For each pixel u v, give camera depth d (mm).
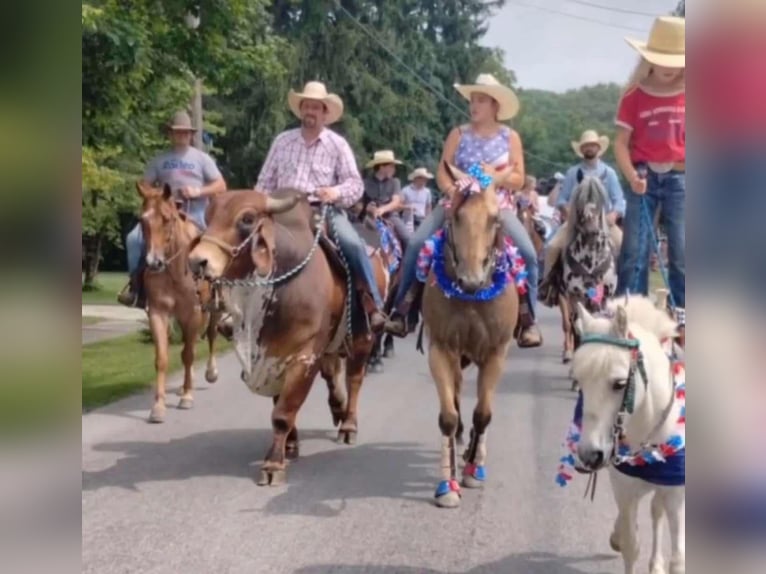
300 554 5516
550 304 11203
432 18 44000
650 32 6223
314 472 7328
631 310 4488
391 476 7219
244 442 8320
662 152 6238
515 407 9773
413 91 37656
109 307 20953
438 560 5438
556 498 6617
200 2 11734
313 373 7066
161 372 9289
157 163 10859
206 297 9328
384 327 7516
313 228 7344
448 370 6602
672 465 4188
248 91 31953
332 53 34406
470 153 7262
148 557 5449
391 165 13414
